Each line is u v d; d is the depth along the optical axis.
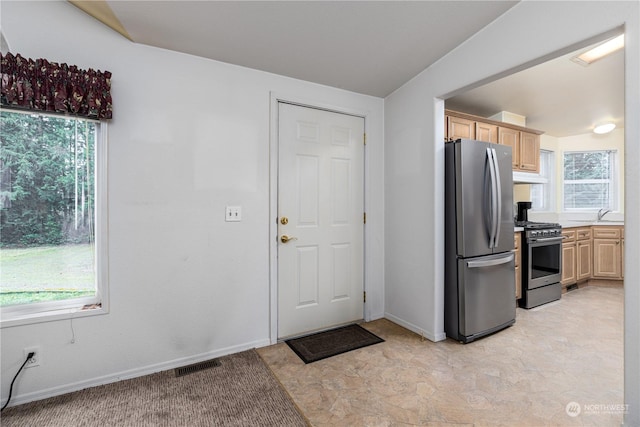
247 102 2.29
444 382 1.86
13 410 1.60
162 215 2.00
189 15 1.69
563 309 3.19
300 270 2.56
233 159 2.23
